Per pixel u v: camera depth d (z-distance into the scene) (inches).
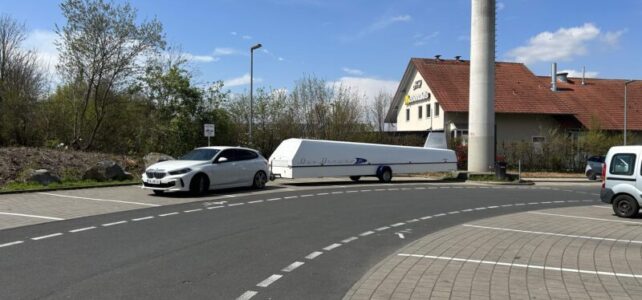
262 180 752.3
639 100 1894.7
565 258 314.3
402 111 2010.3
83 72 1074.7
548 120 1704.0
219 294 230.4
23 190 628.4
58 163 804.6
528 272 277.3
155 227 404.2
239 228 406.0
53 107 1124.5
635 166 519.2
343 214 499.5
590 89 1937.7
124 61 1087.6
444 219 485.7
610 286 250.2
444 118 1622.8
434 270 279.9
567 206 631.8
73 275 257.1
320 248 335.9
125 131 1167.6
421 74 1742.1
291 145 904.3
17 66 1277.1
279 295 230.7
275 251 323.6
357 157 956.0
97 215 462.6
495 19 1067.9
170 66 1161.4
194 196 631.8
